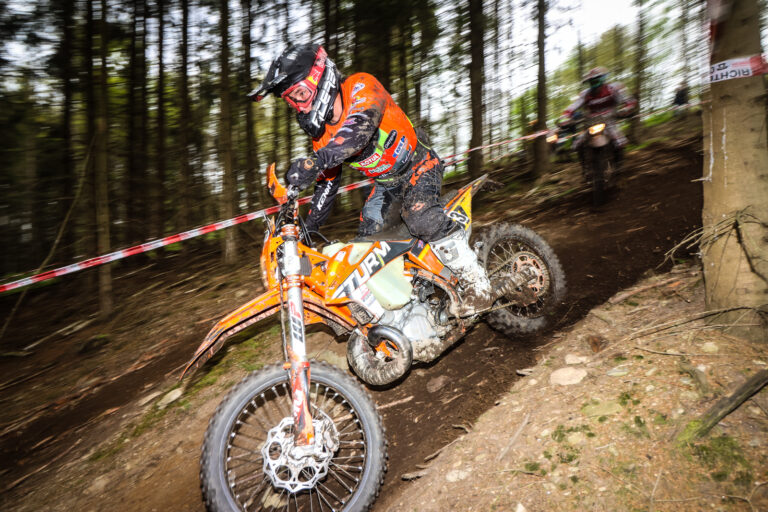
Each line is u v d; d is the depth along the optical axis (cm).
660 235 395
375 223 266
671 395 211
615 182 580
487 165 1254
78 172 920
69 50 869
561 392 238
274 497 245
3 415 454
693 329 245
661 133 1015
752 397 201
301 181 197
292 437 200
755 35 224
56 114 1003
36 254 1028
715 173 238
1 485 321
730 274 235
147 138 1041
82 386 465
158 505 257
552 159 933
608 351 254
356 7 929
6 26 800
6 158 934
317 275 233
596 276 358
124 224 1015
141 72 1013
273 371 204
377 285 249
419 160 257
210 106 977
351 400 217
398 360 245
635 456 192
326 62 225
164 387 381
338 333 261
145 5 951
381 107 223
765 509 164
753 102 226
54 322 773
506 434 226
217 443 194
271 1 935
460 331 268
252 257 823
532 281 312
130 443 318
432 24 954
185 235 428
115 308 711
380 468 212
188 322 558
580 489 187
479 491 201
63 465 320
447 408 278
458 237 260
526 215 598
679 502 174
